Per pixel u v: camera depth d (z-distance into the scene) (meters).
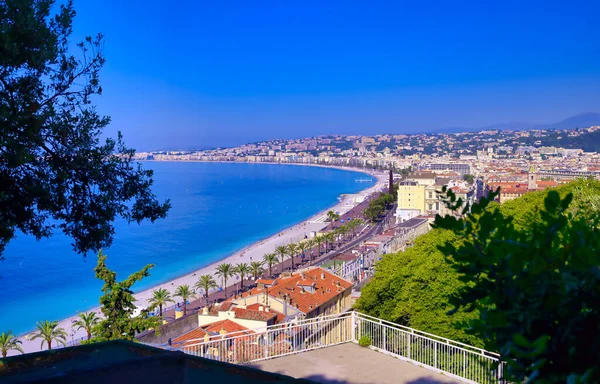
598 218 6.36
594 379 4.37
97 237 13.78
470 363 19.20
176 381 6.73
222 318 57.47
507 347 4.68
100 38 13.36
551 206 5.24
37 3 12.51
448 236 42.44
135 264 153.25
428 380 18.06
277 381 6.86
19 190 12.34
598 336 4.55
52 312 108.25
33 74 12.30
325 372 18.84
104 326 39.78
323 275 81.06
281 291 71.25
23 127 11.66
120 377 6.79
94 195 13.64
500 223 5.46
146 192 14.55
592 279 4.60
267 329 23.50
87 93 13.30
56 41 12.58
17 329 97.44
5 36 11.23
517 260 5.00
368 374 18.62
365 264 121.94
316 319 23.25
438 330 34.91
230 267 133.12
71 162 12.88
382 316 41.69
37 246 182.12
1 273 142.88
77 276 139.25
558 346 4.75
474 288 5.52
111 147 13.65
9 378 6.62
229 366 7.20
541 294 4.71
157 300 91.81
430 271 37.00
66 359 7.46
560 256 5.04
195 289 112.75
